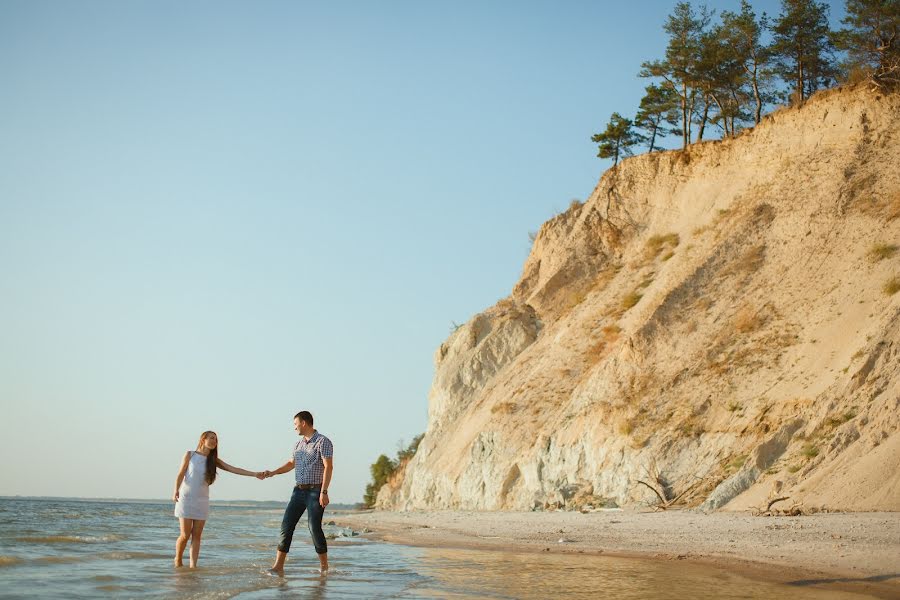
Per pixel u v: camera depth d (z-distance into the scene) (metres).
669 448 28.84
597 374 35.88
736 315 33.69
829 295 31.09
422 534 23.34
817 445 23.53
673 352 33.81
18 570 11.47
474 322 52.88
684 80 49.31
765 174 40.81
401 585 10.01
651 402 31.72
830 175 36.97
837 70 46.19
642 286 41.72
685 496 26.38
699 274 36.94
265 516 56.31
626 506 28.47
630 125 53.62
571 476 32.72
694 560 13.72
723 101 50.78
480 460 39.62
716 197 43.28
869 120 37.91
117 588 9.38
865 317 28.12
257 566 12.43
